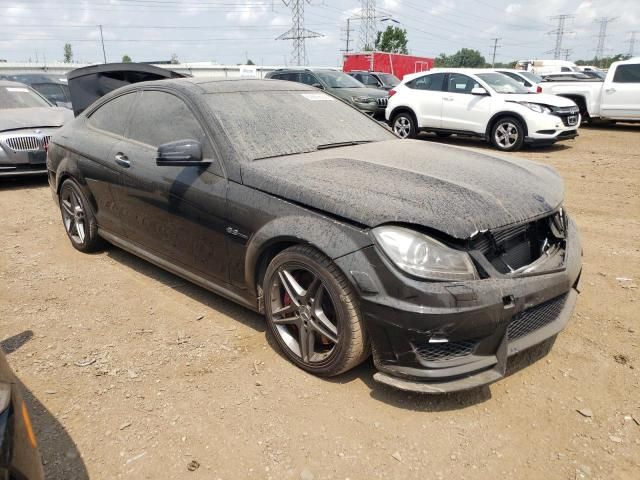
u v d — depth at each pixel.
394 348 2.59
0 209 6.63
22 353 3.28
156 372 3.07
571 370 3.06
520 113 10.72
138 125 4.09
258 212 3.06
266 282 3.11
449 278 2.48
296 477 2.31
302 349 3.00
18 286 4.27
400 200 2.68
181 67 33.19
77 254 4.98
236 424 2.63
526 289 2.63
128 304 3.93
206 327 3.57
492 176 3.11
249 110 3.70
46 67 32.44
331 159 3.33
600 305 3.84
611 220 5.95
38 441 2.53
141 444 2.51
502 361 2.61
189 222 3.53
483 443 2.51
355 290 2.62
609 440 2.51
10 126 7.63
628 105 14.01
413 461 2.40
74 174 4.64
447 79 11.99
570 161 9.78
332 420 2.66
